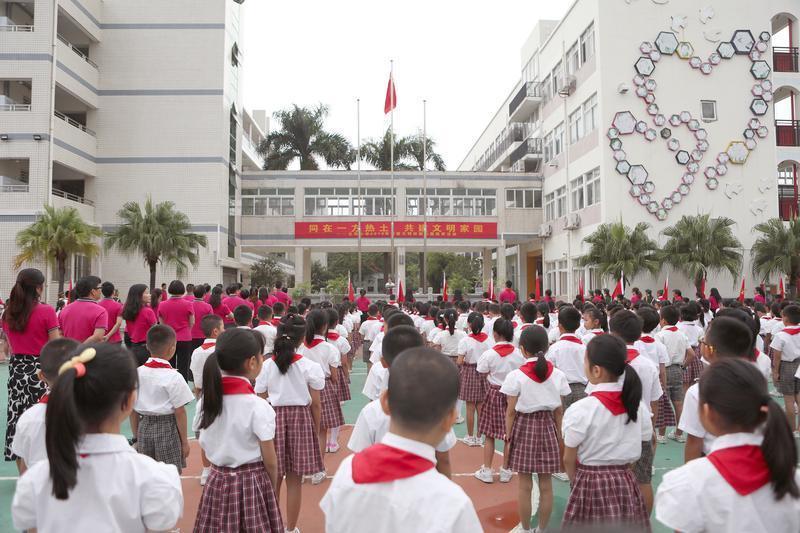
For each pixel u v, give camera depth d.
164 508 1.91
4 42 18.67
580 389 5.36
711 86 20.48
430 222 26.14
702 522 1.84
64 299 12.50
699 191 20.27
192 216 22.52
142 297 7.31
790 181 23.20
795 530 1.79
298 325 4.39
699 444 3.15
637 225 18.64
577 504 2.99
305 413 4.09
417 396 1.64
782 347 6.74
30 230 15.69
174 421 4.02
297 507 3.96
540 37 27.81
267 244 25.94
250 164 31.27
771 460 1.77
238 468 2.98
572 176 23.17
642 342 5.75
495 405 5.07
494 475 5.27
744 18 20.59
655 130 20.34
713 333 3.16
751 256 19.81
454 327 7.29
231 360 3.01
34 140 18.58
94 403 1.85
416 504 1.58
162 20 22.72
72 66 20.41
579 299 12.12
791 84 21.14
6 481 5.00
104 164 22.38
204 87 22.77
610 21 20.44
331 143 28.41
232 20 24.23
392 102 23.98
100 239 22.02
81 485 1.81
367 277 46.88
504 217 26.66
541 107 27.61
